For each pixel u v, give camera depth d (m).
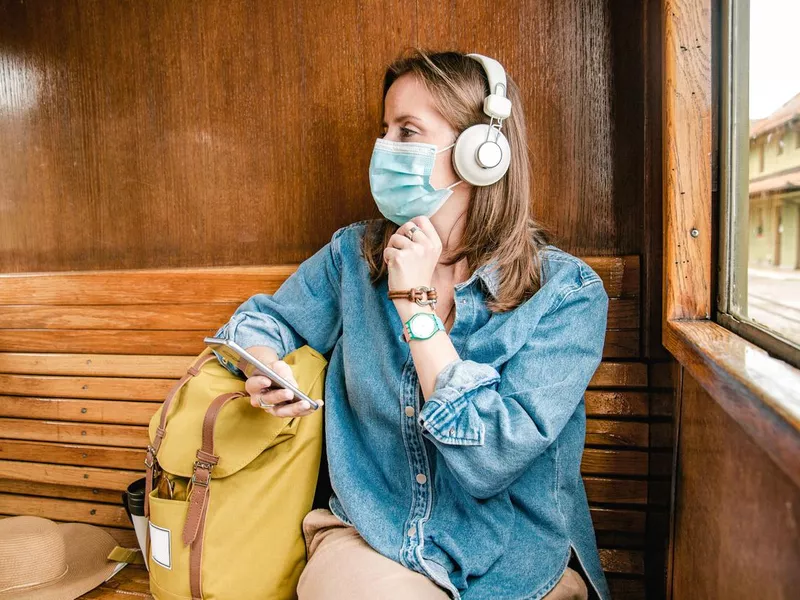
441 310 1.34
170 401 1.37
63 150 1.92
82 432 1.91
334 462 1.31
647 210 1.48
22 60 1.91
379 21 1.67
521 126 1.34
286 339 1.47
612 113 1.54
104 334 1.88
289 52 1.74
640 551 1.53
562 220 1.59
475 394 1.12
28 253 2.00
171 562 1.30
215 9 1.77
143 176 1.87
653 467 1.46
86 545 1.78
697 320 1.20
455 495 1.21
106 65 1.86
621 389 1.52
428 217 1.31
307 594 1.17
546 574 1.17
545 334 1.21
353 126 1.72
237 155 1.80
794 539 0.61
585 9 1.54
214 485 1.31
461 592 1.15
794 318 0.82
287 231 1.79
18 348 1.97
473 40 1.61
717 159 1.18
